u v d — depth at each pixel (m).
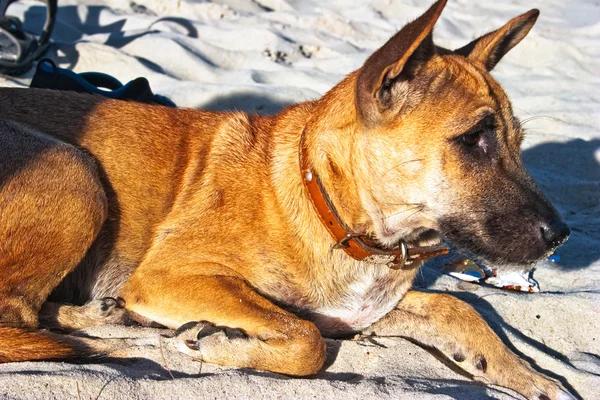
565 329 1.24
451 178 1.10
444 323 1.20
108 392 1.02
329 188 1.14
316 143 1.14
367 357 1.13
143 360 1.09
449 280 1.33
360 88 1.09
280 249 1.15
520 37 1.20
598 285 1.33
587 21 2.64
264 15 2.36
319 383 1.06
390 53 1.06
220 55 2.01
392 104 1.09
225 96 1.74
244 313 1.11
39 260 1.12
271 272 1.16
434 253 1.17
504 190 1.11
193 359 1.10
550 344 1.23
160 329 1.15
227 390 1.04
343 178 1.13
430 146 1.10
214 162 1.20
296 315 1.18
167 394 1.03
